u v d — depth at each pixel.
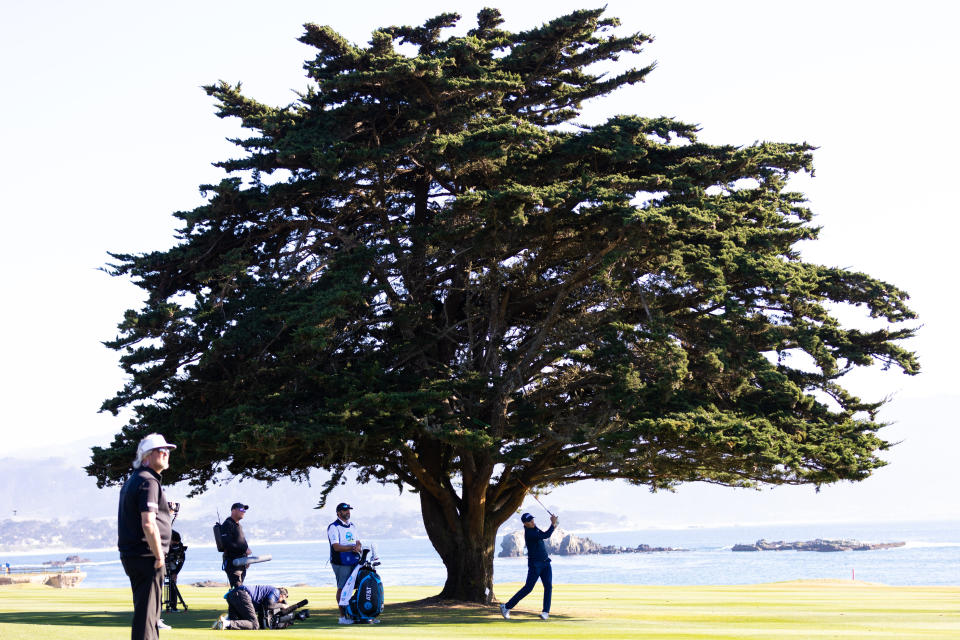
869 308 25.22
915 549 182.38
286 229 27.28
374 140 26.53
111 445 24.45
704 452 21.83
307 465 25.97
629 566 118.75
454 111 25.42
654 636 15.51
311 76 27.70
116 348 23.59
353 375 23.14
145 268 25.44
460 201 22.25
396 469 26.66
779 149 25.78
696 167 24.81
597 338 24.50
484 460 24.66
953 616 22.00
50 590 35.81
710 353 22.39
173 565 21.53
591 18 27.66
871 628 18.09
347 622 17.28
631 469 24.34
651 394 22.45
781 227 26.88
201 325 23.98
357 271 24.03
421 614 21.45
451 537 26.03
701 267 22.70
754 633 16.41
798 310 24.81
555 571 102.38
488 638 14.05
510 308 26.66
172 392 24.80
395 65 24.28
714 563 129.38
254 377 24.05
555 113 30.30
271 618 15.78
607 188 23.00
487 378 23.70
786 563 127.19
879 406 25.47
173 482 25.20
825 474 22.36
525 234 23.94
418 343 25.28
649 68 28.64
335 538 17.45
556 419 23.97
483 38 29.66
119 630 11.27
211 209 25.11
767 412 23.73
